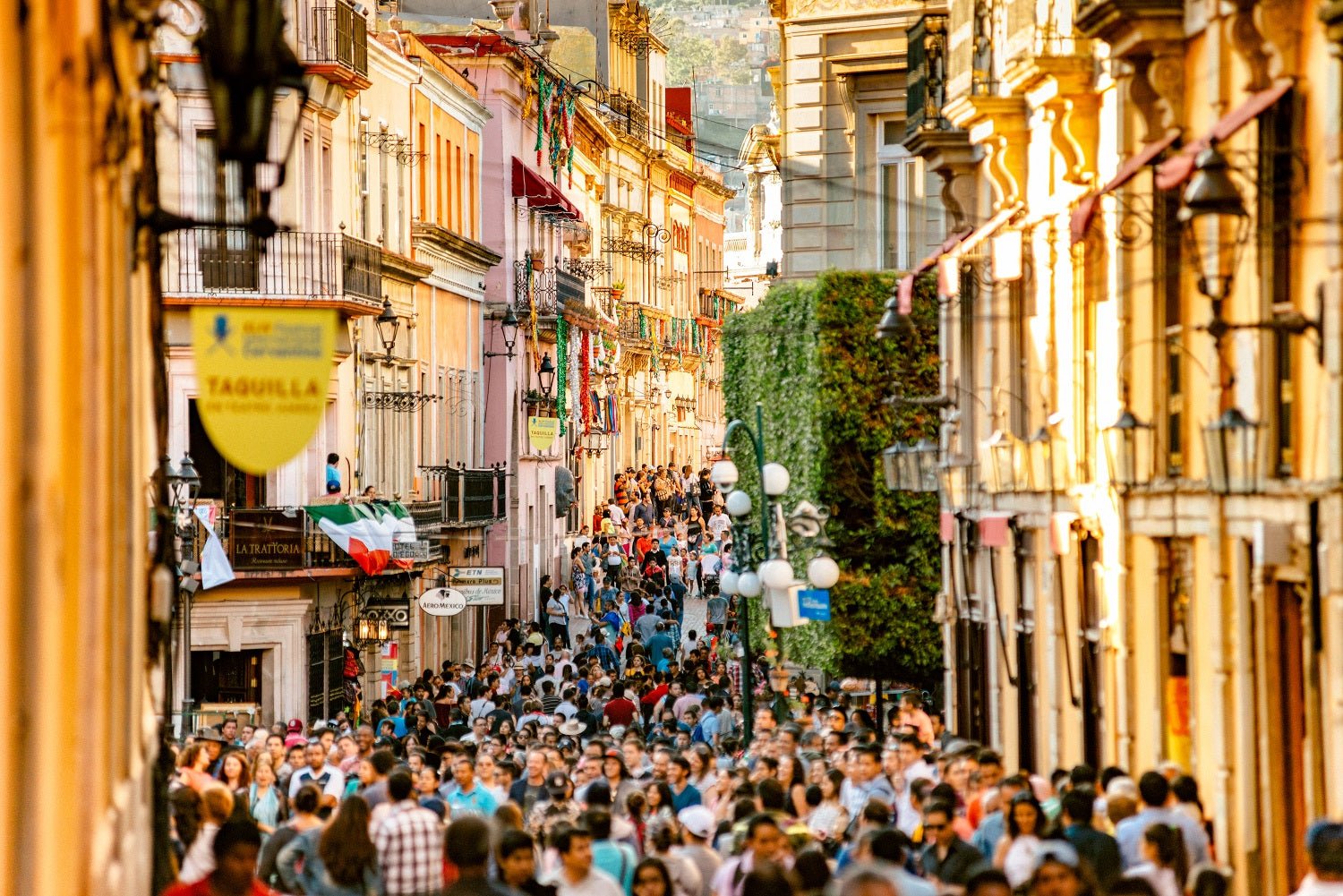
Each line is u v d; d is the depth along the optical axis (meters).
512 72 174.62
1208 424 51.44
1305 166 46.59
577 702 93.69
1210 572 53.38
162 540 47.16
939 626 92.75
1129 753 60.62
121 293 39.12
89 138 31.23
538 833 51.34
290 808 58.28
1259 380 49.28
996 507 78.19
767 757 53.69
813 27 110.69
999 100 74.75
